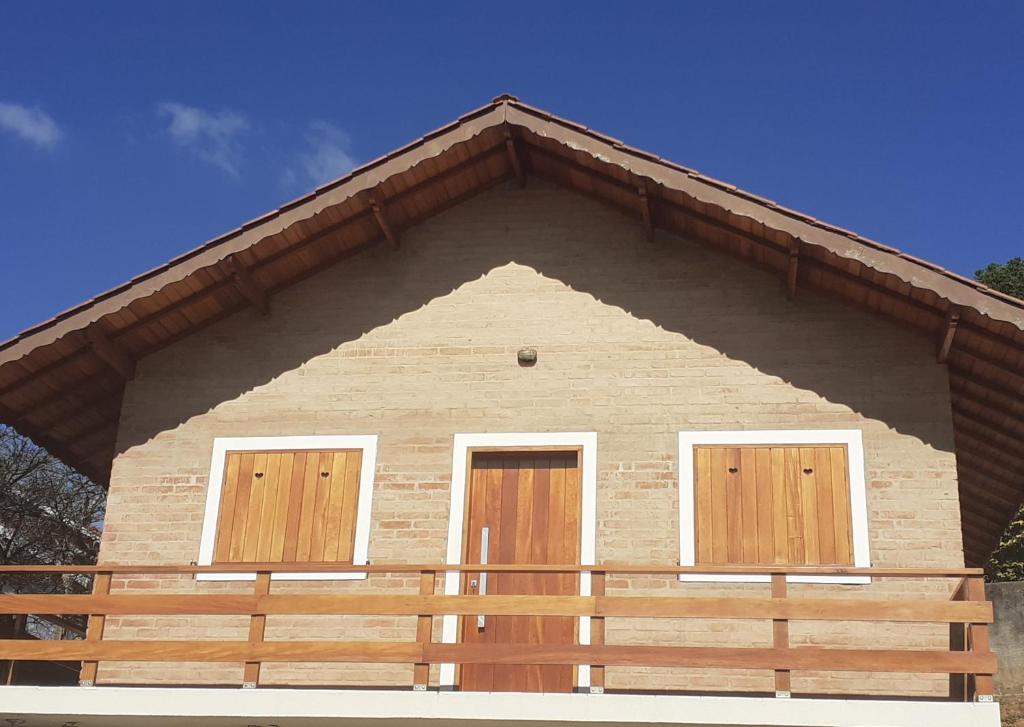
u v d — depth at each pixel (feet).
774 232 36.58
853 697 34.91
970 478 45.01
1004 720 54.65
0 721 34.71
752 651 31.58
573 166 40.45
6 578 68.28
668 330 39.83
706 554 37.09
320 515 39.32
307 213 38.40
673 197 38.19
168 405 41.39
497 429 39.55
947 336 35.83
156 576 39.34
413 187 40.88
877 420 37.60
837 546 36.47
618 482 38.27
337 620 38.24
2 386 39.93
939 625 35.22
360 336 41.45
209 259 38.40
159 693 33.14
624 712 31.17
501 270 41.65
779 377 38.63
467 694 31.91
